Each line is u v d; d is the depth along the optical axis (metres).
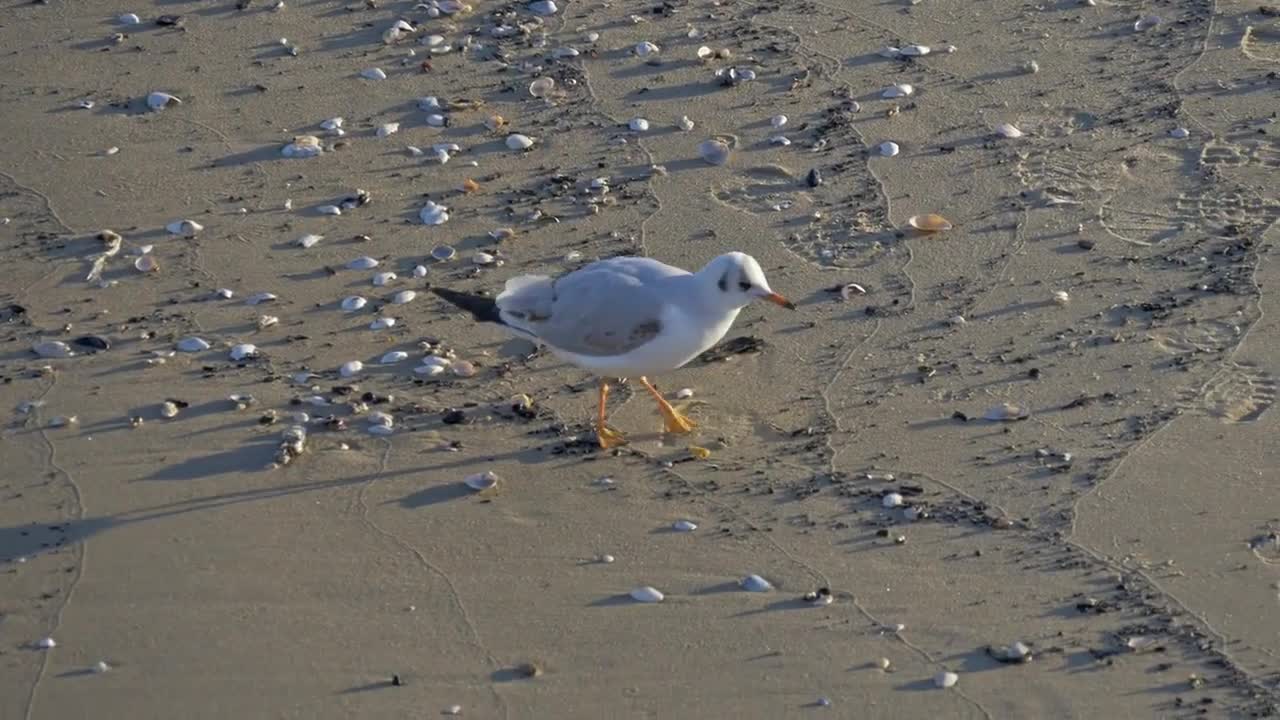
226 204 15.26
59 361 13.16
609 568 10.99
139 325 13.62
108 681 10.03
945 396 12.67
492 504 11.62
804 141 16.02
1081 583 10.73
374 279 14.13
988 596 10.65
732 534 11.28
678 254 14.40
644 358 11.89
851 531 11.27
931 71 17.09
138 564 11.00
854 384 12.87
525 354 13.34
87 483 11.78
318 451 12.14
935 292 13.91
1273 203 14.95
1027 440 12.13
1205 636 10.25
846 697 9.88
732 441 12.29
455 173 15.65
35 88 17.06
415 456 12.12
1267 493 11.50
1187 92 16.64
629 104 16.62
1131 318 13.49
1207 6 18.14
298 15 18.23
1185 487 11.59
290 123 16.44
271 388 12.84
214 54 17.56
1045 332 13.38
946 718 9.70
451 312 13.77
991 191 15.24
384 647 10.31
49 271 14.34
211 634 10.41
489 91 16.86
